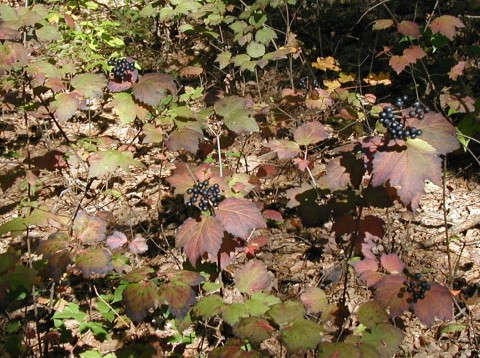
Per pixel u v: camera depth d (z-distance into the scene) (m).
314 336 0.86
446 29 1.31
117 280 1.50
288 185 1.85
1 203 1.88
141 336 1.40
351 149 1.12
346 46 2.62
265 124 1.71
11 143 2.19
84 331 1.31
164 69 2.57
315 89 1.67
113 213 1.82
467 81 1.99
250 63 1.95
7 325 1.42
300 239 1.66
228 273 1.49
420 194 0.91
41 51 2.54
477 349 1.28
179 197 1.87
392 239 1.57
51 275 0.95
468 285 1.46
